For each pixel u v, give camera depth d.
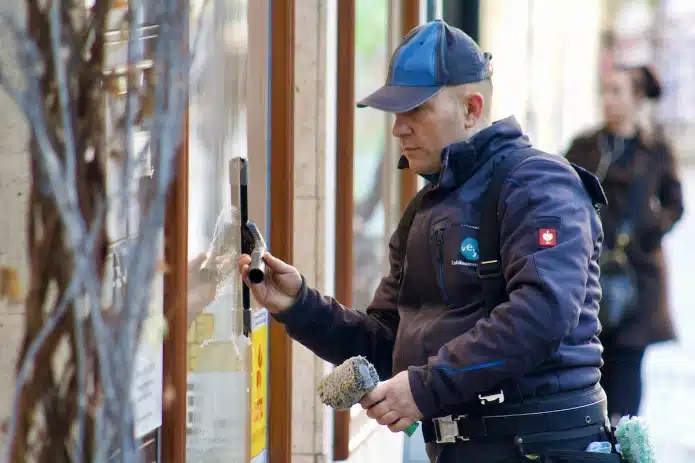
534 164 7.27
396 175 16.47
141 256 3.80
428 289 7.54
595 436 7.36
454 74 7.57
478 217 7.34
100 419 3.69
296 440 11.83
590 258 7.24
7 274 4.02
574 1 20.38
